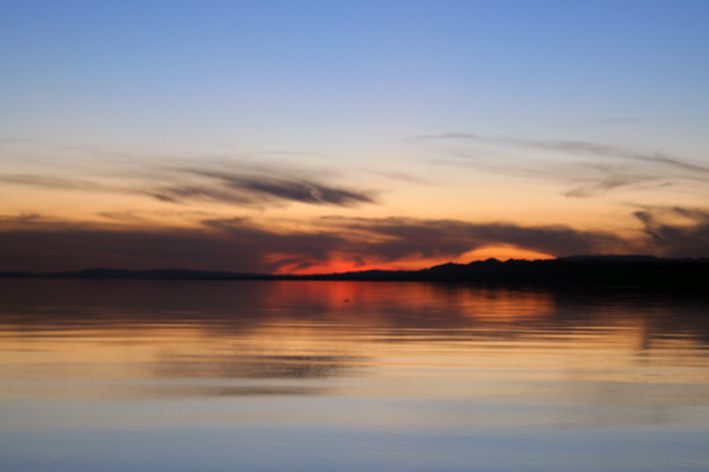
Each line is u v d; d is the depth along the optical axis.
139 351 11.82
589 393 8.20
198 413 7.04
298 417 6.89
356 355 11.46
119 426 6.48
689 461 5.53
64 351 11.74
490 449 5.84
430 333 15.32
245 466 5.33
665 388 8.55
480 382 8.91
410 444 5.97
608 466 5.40
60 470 5.20
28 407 7.25
